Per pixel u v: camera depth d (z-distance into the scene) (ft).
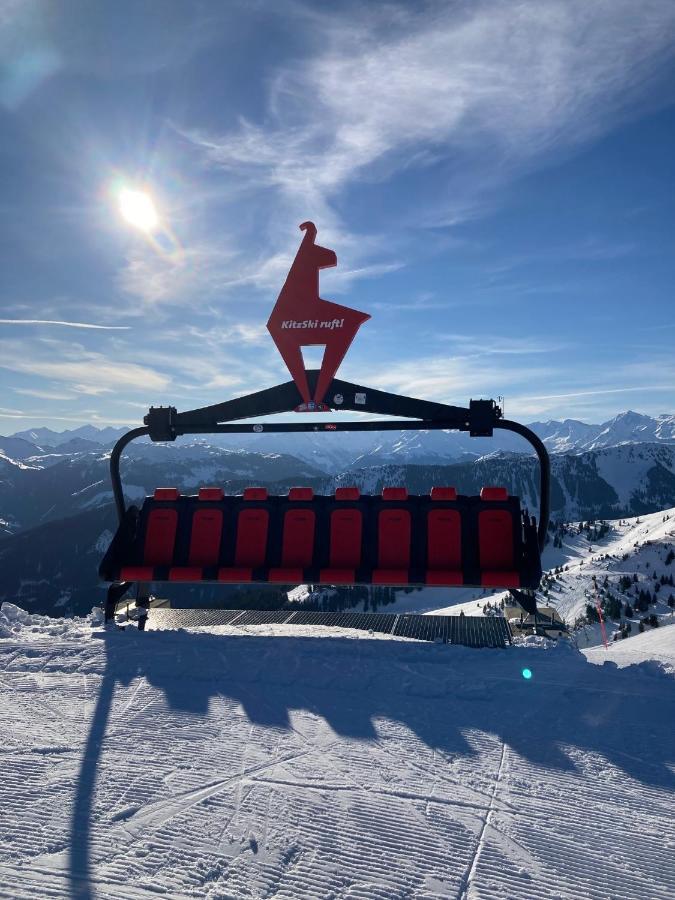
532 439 27.76
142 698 17.88
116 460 30.35
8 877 10.13
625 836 11.55
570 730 15.87
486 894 9.94
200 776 13.44
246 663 20.72
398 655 21.52
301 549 28.27
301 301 29.40
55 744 14.90
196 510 29.91
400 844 11.19
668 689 18.34
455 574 26.43
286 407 29.81
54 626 26.43
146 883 10.00
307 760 14.28
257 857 10.71
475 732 15.81
